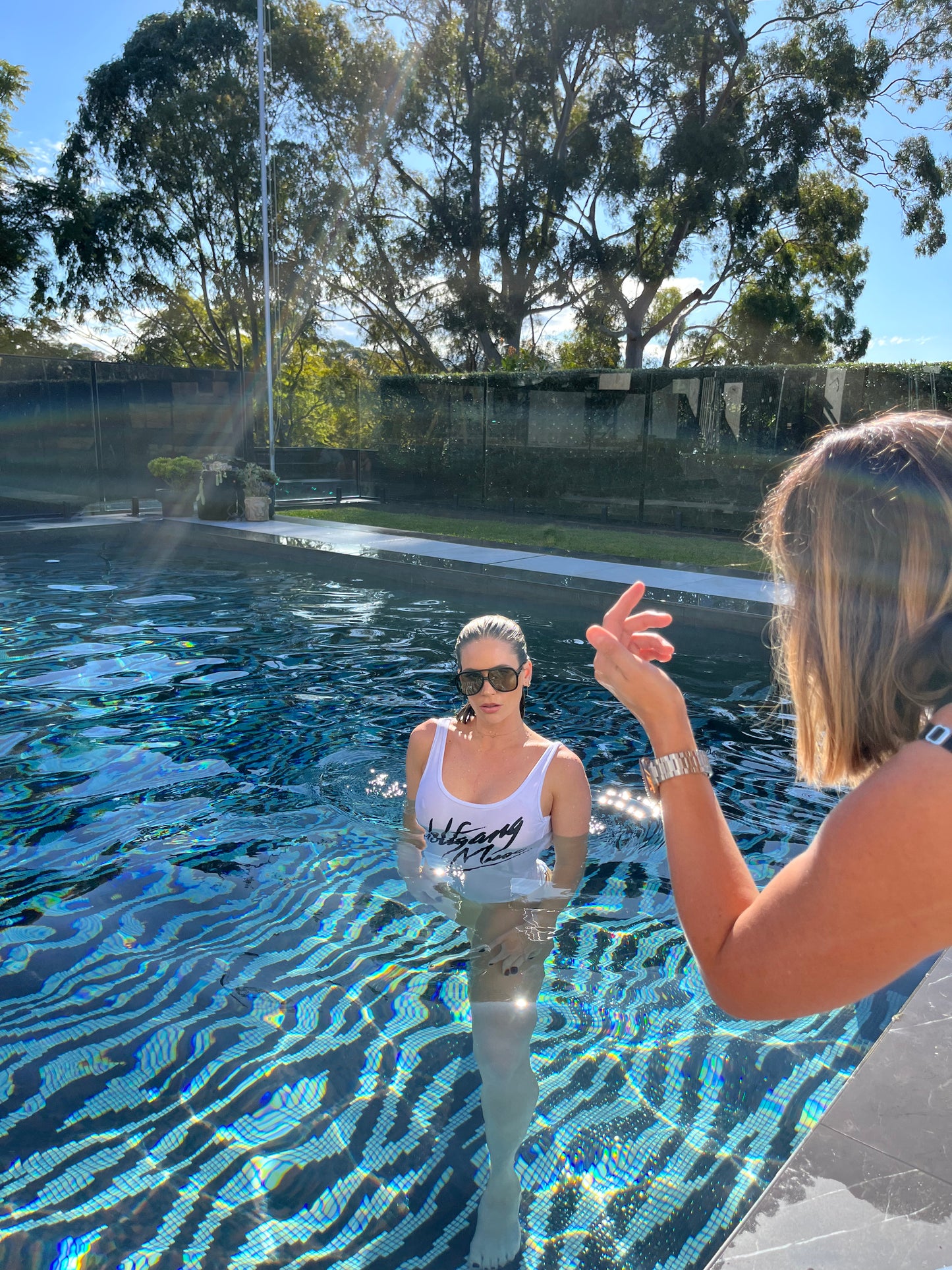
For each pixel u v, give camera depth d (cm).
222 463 1441
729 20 2102
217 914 272
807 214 2525
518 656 274
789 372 1335
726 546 1230
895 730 88
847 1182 147
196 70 2419
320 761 416
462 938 252
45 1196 171
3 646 662
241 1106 194
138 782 389
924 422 91
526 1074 201
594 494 1591
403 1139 184
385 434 1919
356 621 767
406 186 2623
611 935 264
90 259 2639
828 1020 225
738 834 349
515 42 2325
